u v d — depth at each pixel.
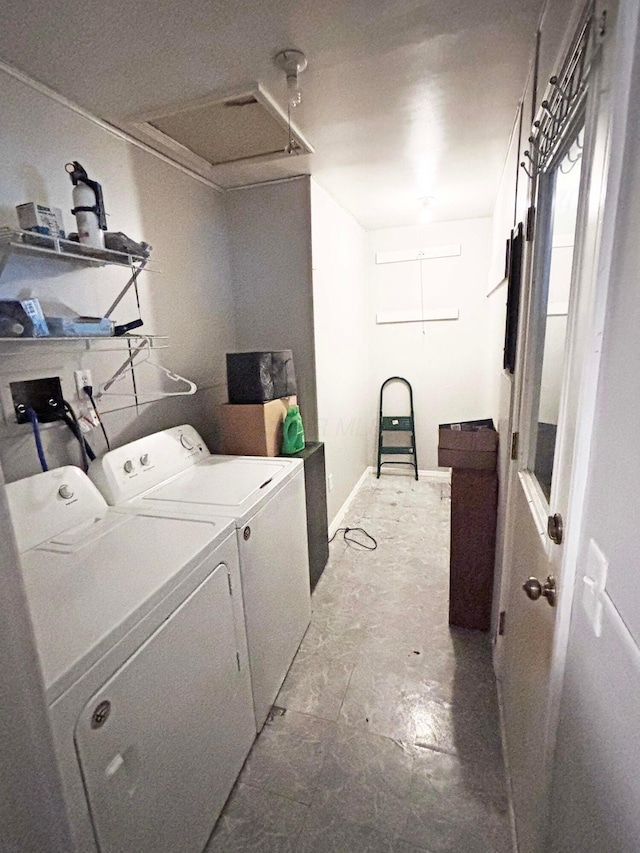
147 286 1.89
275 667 1.62
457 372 3.79
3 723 0.58
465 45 1.29
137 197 1.82
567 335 0.76
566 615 0.72
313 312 2.45
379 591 2.30
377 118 1.72
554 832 0.77
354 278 3.39
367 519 3.21
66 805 0.70
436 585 2.34
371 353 3.99
